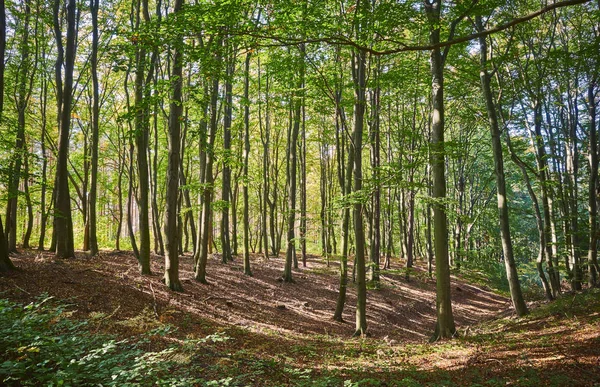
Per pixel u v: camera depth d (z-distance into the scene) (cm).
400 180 1142
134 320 873
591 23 1595
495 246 3241
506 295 2820
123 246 3070
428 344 1171
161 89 1211
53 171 2405
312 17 766
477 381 788
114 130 2511
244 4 741
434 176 1240
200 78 1416
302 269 2647
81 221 3081
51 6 1836
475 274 2989
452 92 1927
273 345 1072
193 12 716
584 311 1279
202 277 1658
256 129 3241
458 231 3073
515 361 891
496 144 1494
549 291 1659
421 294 2492
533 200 1673
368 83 1421
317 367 905
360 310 1402
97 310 969
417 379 817
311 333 1380
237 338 1059
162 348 823
